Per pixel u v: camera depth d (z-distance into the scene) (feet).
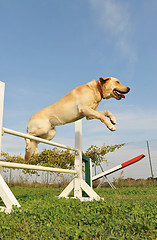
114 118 13.32
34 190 25.31
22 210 8.18
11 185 33.65
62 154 38.52
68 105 13.44
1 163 9.43
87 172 20.40
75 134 15.85
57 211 8.40
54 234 6.23
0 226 6.74
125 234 6.38
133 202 11.67
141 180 34.91
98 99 13.98
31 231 6.48
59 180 36.73
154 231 6.50
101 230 6.44
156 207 10.06
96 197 13.91
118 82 14.17
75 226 6.88
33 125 13.55
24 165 10.79
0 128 9.68
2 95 10.09
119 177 36.19
